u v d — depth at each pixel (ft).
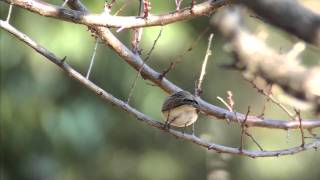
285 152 20.44
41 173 50.42
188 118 20.56
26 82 46.42
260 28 12.44
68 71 19.88
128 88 48.06
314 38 8.76
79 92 49.47
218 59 49.34
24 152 49.78
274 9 8.73
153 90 48.62
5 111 46.98
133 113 20.16
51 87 47.47
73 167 51.44
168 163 57.00
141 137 56.03
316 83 11.66
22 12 42.73
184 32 45.52
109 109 51.39
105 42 20.77
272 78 11.85
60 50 42.42
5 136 48.62
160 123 20.35
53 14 18.06
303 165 59.31
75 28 42.83
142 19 18.28
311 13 8.81
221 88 51.60
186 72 50.42
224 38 12.05
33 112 47.75
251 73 12.10
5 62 45.11
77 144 49.42
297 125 21.39
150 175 56.34
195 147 57.16
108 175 53.72
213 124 49.29
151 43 43.21
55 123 48.62
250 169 58.08
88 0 40.16
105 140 51.03
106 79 47.67
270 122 21.39
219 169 39.42
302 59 12.14
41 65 45.70
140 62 21.03
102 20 18.17
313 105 11.72
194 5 18.10
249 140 53.83
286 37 9.12
